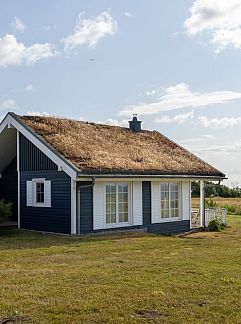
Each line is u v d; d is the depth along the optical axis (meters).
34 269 10.59
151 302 7.65
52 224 19.30
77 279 9.39
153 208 21.67
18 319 6.81
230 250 14.03
